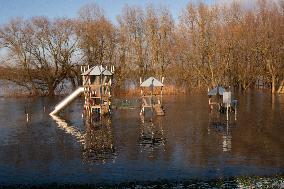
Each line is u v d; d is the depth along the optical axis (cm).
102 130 3136
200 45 7212
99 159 2091
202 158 2058
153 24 7194
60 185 1586
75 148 2414
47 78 7194
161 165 1928
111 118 3897
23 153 2302
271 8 7200
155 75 7244
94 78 4609
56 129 3241
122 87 7012
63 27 7169
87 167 1927
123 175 1766
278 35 6812
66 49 7225
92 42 7062
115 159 2081
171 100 5638
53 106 5212
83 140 2692
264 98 5731
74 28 7162
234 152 2197
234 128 3088
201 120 3597
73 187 1538
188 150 2267
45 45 7162
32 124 3569
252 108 4459
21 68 7138
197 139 2628
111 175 1770
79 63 7244
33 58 7175
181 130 3039
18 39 7081
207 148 2316
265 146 2358
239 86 7612
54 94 7306
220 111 4209
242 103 5041
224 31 7150
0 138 2839
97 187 1523
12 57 7100
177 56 7281
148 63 7281
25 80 7175
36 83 7250
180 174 1756
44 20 7131
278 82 7156
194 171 1803
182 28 7281
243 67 7456
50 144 2569
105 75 4331
